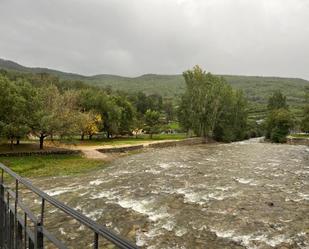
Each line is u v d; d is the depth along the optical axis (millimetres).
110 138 78812
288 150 52062
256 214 14961
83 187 21391
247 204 16672
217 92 78812
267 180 23438
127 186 21359
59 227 13133
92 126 65438
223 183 22172
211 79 80375
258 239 11938
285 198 18000
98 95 74250
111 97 83375
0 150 38281
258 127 116688
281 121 79688
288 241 11766
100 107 72812
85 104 71250
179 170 28219
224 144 70750
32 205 16547
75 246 11250
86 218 3404
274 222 13852
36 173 28141
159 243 11586
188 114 81562
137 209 15789
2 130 36844
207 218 14359
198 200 17453
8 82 39562
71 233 12477
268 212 15281
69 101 48844
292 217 14547
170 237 12148
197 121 79438
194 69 79312
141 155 43375
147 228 13148
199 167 30078
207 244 11469
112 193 19266
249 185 21562
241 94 89438
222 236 12219
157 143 59000
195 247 11211
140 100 139375
